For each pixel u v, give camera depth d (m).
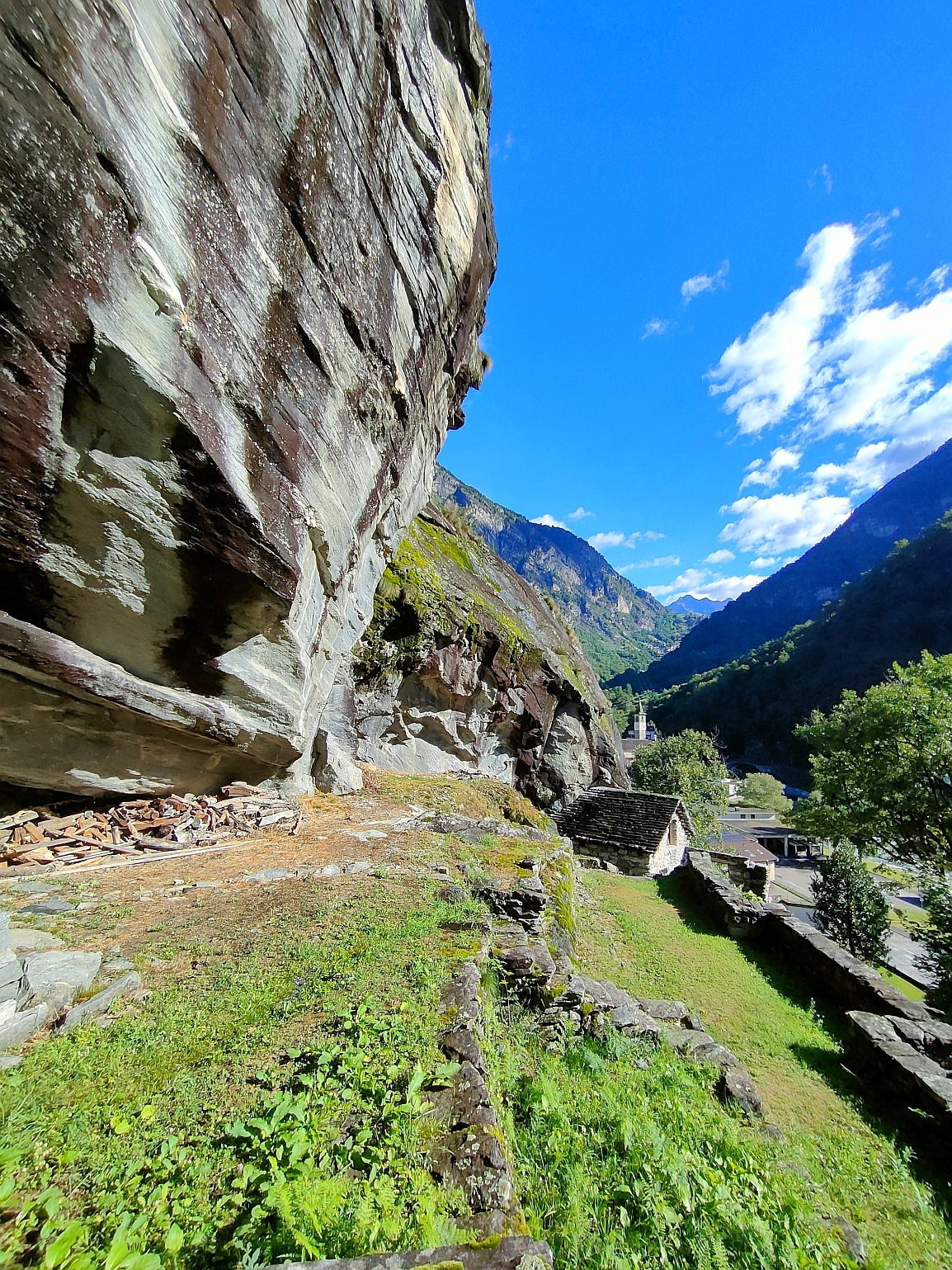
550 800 18.16
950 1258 3.17
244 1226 1.81
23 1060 2.59
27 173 2.77
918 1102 4.57
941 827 17.20
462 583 15.66
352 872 5.80
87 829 5.32
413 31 6.34
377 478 8.06
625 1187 2.65
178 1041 2.88
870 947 13.83
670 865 15.58
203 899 4.74
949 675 18.75
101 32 2.86
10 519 3.69
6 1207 1.81
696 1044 4.59
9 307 3.00
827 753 22.70
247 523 4.91
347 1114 2.42
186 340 3.88
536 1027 4.14
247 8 3.76
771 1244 2.50
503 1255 1.73
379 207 6.13
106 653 4.84
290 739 7.23
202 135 3.65
